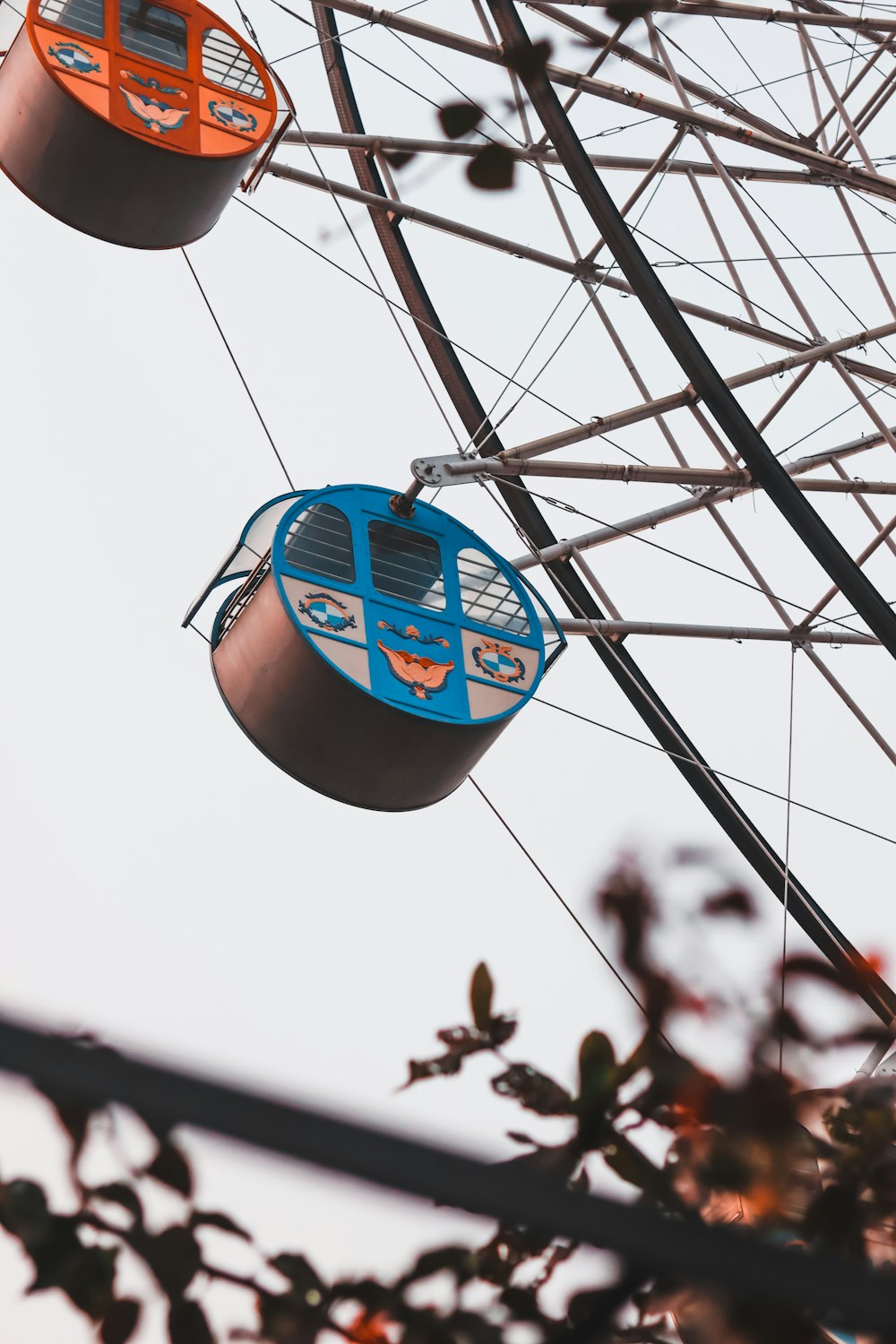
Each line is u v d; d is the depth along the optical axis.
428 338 17.22
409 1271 1.91
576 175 10.40
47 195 13.41
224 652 12.68
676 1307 1.82
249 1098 1.18
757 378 14.41
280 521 12.35
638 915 2.06
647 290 10.34
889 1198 1.95
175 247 14.07
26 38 12.89
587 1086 1.92
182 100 13.35
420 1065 2.01
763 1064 1.98
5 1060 1.14
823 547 9.89
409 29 14.22
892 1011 2.26
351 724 12.03
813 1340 1.75
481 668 12.59
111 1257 1.79
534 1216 1.32
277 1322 1.87
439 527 13.19
